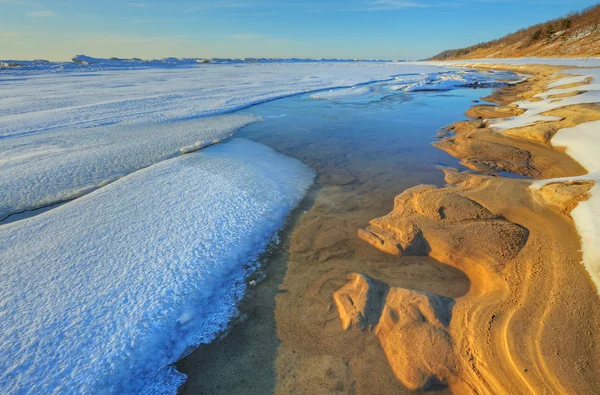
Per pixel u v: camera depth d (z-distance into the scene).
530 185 5.04
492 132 9.08
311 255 4.26
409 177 6.76
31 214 5.42
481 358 2.55
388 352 2.81
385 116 13.15
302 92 21.09
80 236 4.29
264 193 5.85
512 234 3.93
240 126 11.65
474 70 41.56
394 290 3.42
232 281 3.78
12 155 8.13
